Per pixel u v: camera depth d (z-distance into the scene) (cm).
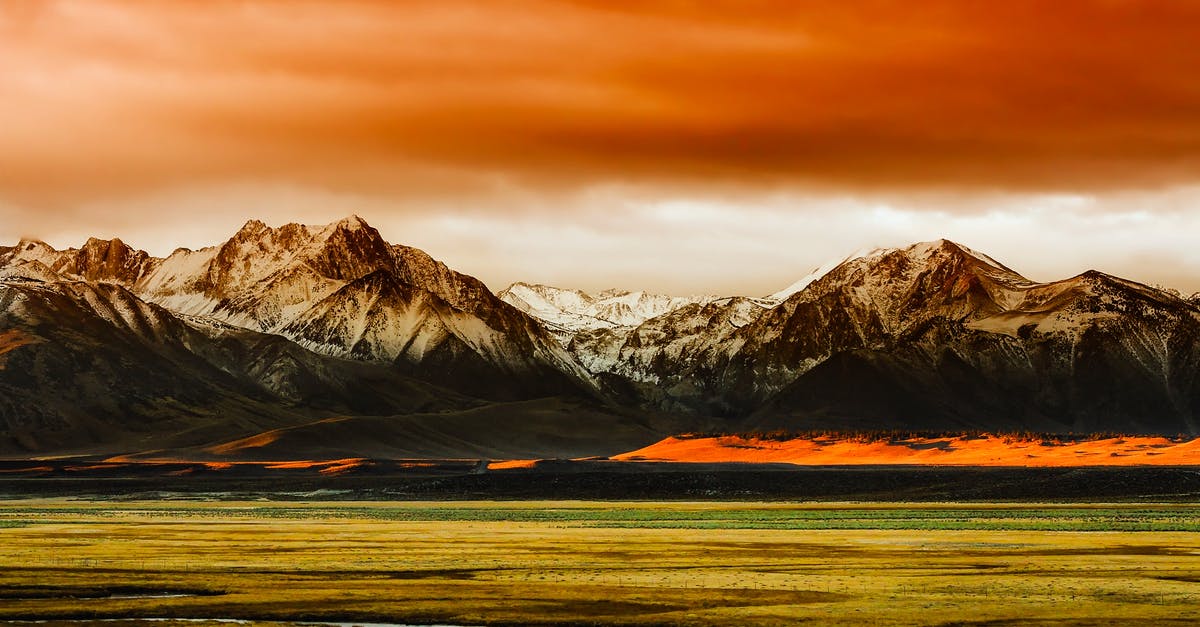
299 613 10750
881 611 10569
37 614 10688
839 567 13738
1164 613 10369
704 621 10244
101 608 10938
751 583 12306
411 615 10644
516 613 10688
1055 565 13800
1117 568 13462
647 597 11431
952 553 15312
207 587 12144
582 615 10575
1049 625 9906
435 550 15988
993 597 11269
